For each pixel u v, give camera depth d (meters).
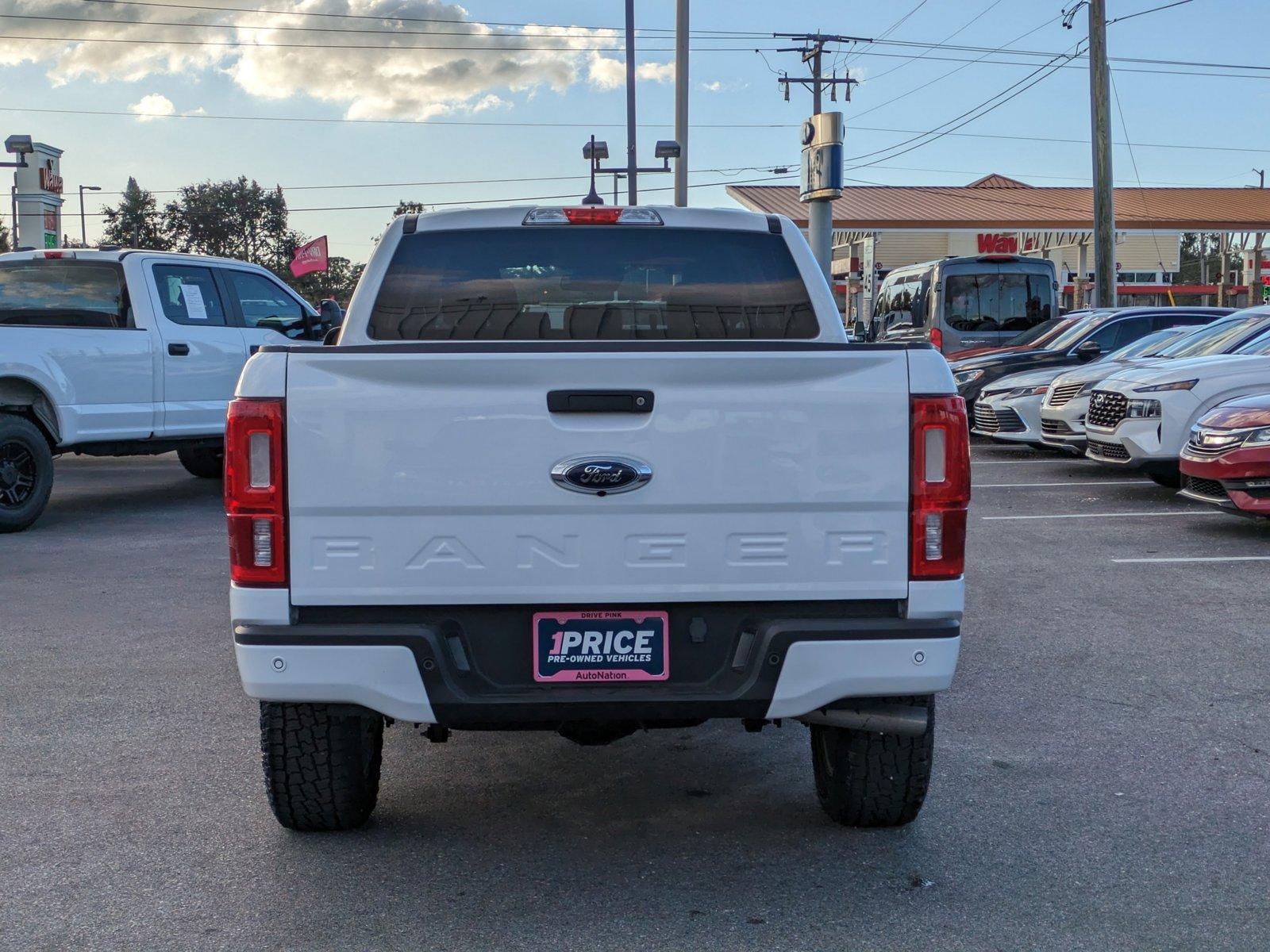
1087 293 40.03
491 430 3.51
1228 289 43.56
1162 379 11.64
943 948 3.43
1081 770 4.86
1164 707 5.68
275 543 3.50
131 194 80.88
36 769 4.95
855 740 4.02
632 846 4.16
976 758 5.00
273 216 82.12
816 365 3.53
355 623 3.56
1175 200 47.47
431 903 3.74
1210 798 4.56
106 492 13.52
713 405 3.53
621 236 4.83
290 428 3.48
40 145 25.45
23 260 11.49
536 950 3.44
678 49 24.12
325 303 10.38
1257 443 9.30
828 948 3.44
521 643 3.61
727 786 4.75
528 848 4.16
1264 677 6.14
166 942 3.50
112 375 11.05
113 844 4.20
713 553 3.56
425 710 3.54
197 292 12.04
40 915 3.67
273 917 3.65
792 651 3.54
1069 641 6.84
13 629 7.27
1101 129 24.61
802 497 3.54
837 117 15.34
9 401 10.49
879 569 3.58
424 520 3.52
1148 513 11.19
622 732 3.79
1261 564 8.87
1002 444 17.73
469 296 4.81
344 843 4.20
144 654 6.70
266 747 3.98
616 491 3.53
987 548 9.59
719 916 3.63
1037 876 3.90
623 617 3.61
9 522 10.47
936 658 3.56
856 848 4.12
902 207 43.94
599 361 3.50
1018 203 45.75
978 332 23.28
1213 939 3.47
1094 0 24.38
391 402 3.49
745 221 4.86
